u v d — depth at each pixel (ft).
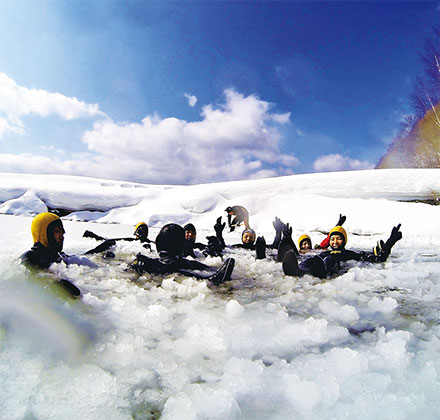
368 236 34.65
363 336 5.89
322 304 7.75
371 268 13.47
